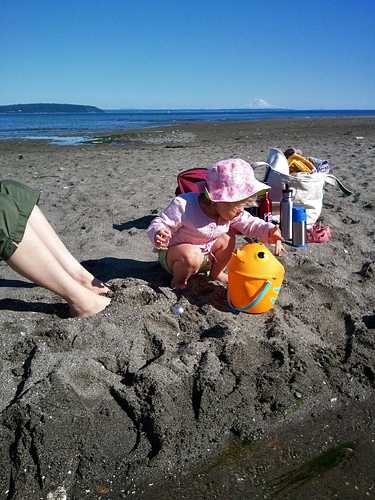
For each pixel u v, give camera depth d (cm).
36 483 177
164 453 187
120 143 1606
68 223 471
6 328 247
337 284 314
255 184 259
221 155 1085
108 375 216
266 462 185
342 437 198
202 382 210
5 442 187
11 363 225
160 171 819
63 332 234
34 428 187
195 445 192
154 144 1521
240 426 202
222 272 309
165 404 200
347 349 246
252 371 224
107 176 771
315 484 174
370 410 214
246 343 233
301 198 407
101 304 258
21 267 231
